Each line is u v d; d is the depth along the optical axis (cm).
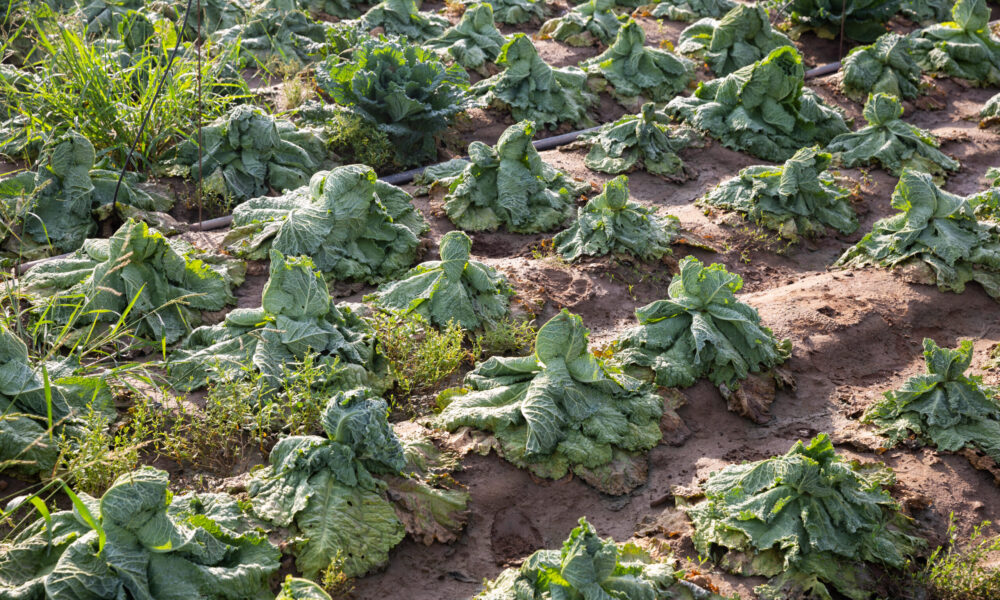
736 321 651
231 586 445
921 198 783
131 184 844
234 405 566
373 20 1212
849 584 496
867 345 703
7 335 556
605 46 1231
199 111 835
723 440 614
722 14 1352
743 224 855
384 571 499
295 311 622
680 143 988
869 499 527
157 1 1184
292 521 495
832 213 876
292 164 902
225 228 831
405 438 568
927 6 1395
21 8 1045
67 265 687
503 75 1052
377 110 937
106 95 880
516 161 846
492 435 575
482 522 539
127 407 588
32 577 426
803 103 1010
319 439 524
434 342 634
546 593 454
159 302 664
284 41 1162
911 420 608
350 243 753
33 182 782
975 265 768
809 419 636
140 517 432
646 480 577
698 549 521
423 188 891
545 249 813
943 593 500
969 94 1155
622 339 666
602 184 928
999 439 586
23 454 518
